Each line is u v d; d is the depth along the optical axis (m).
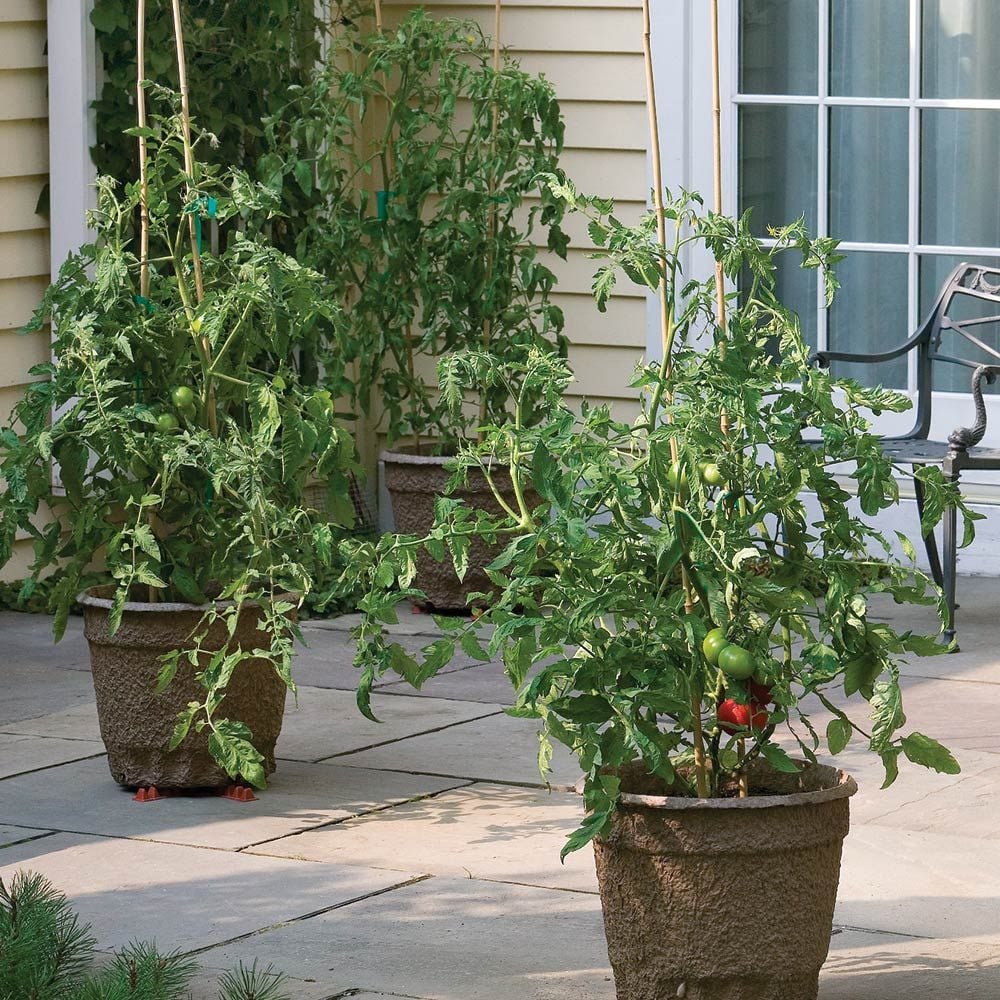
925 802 5.86
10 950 4.01
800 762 4.26
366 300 9.02
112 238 6.14
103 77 9.09
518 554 3.91
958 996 4.29
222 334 6.16
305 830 5.68
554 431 4.02
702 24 9.72
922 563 9.45
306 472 6.12
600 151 9.99
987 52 9.26
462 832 5.64
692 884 3.97
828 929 4.11
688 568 3.98
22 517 5.96
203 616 5.90
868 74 9.47
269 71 9.57
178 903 5.01
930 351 8.75
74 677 7.88
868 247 9.53
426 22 9.12
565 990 4.35
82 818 5.84
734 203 9.76
